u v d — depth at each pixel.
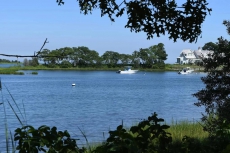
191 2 8.76
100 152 5.73
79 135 25.05
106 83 127.44
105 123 35.47
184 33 8.95
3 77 166.12
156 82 135.75
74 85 111.50
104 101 64.56
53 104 58.16
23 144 5.67
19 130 5.82
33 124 34.75
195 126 21.36
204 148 7.33
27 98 69.44
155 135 6.74
